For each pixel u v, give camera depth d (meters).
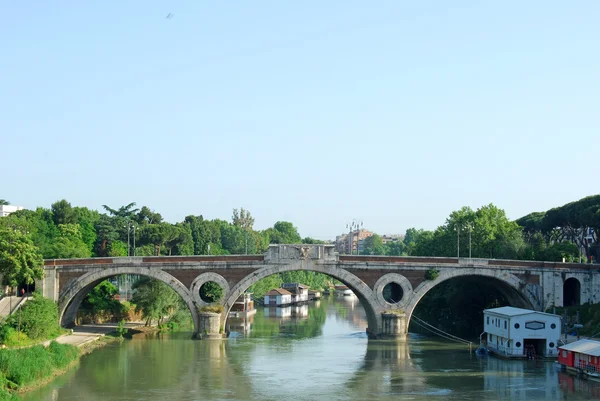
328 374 94.50
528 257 146.88
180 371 95.50
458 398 81.19
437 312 157.88
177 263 122.31
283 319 170.50
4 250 111.31
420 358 107.00
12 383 80.38
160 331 132.00
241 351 112.12
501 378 91.81
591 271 127.00
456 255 164.75
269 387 86.50
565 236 175.25
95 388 84.44
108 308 142.88
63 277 121.75
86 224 190.25
